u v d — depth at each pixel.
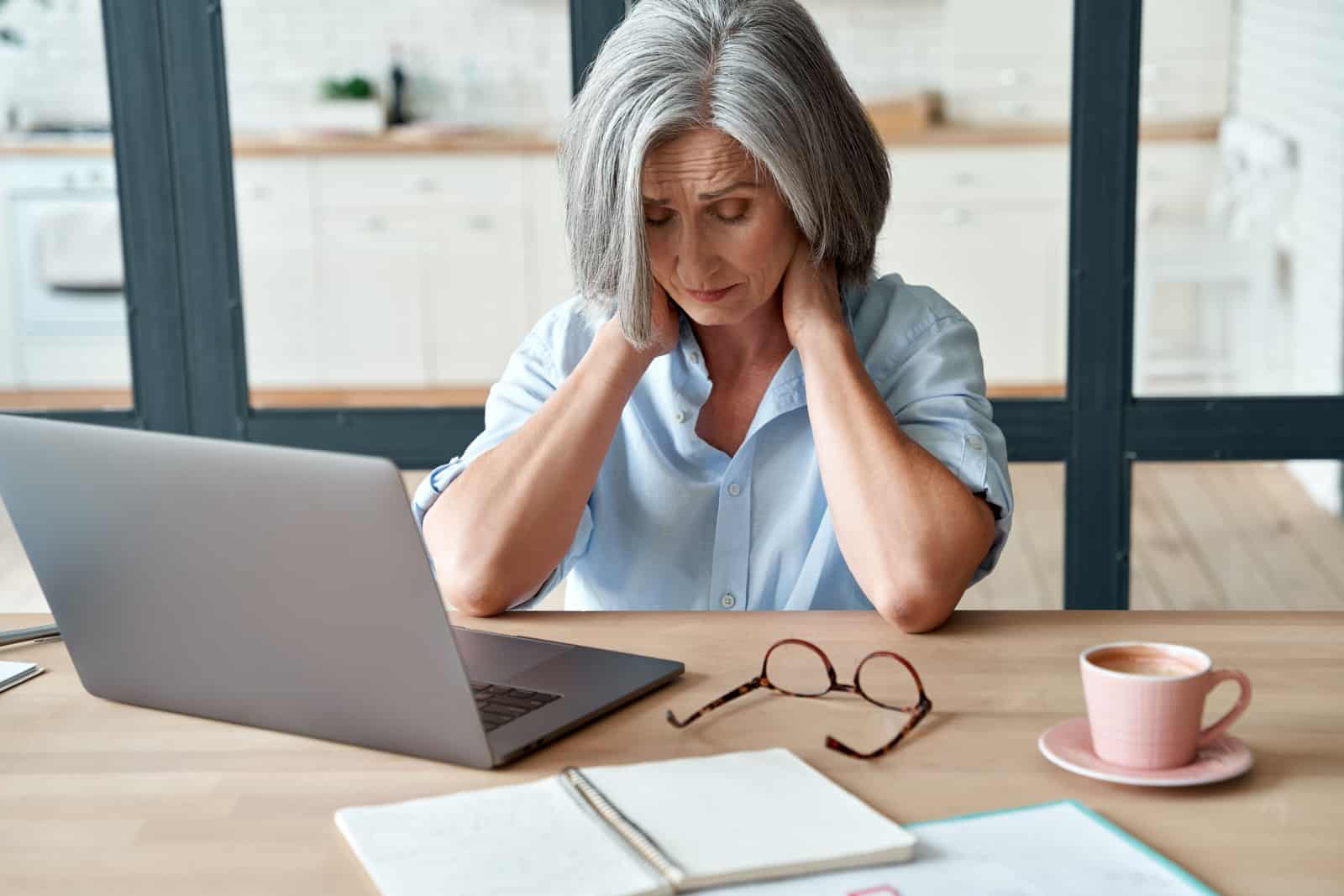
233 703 0.93
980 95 5.38
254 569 0.86
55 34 5.21
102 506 0.90
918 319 1.35
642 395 1.37
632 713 0.94
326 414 2.07
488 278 5.05
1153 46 5.16
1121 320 1.97
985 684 0.97
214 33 1.97
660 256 1.21
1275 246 4.57
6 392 5.03
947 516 1.12
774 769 0.82
